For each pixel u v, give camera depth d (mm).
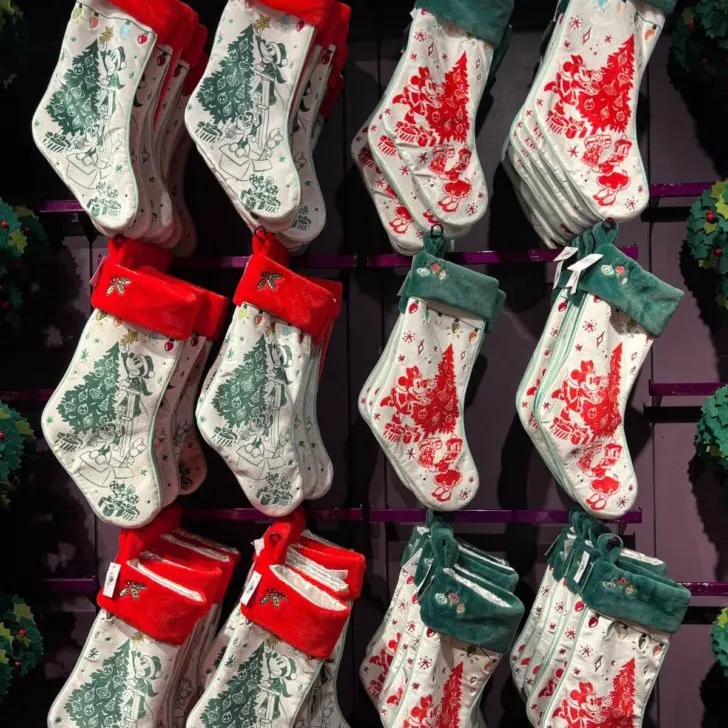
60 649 1381
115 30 1021
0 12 1108
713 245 1125
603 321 1057
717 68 1128
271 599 1070
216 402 1084
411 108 1075
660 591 1050
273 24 1044
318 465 1191
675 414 1308
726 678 1319
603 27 1054
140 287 1054
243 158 1045
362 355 1339
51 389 1347
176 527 1244
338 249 1333
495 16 1082
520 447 1334
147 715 1073
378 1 1303
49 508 1375
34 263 1258
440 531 1103
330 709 1173
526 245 1321
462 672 1131
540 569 1336
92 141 1041
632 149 1060
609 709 1078
